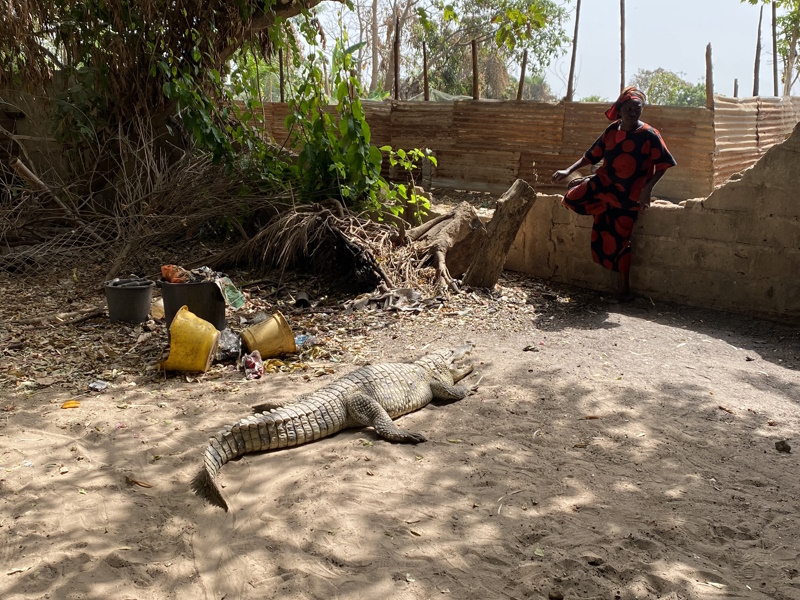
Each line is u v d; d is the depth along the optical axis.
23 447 4.62
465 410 5.37
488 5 24.89
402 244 9.67
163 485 4.17
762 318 7.88
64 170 12.30
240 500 4.02
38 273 9.81
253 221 10.71
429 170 14.38
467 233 9.53
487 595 3.17
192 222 10.41
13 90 12.15
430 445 4.74
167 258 10.40
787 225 7.53
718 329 7.61
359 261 8.88
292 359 6.56
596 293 9.12
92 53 11.33
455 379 5.94
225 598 3.16
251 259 9.80
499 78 28.48
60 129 11.80
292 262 9.59
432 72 26.36
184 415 5.20
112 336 7.12
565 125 12.71
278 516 3.84
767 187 7.60
